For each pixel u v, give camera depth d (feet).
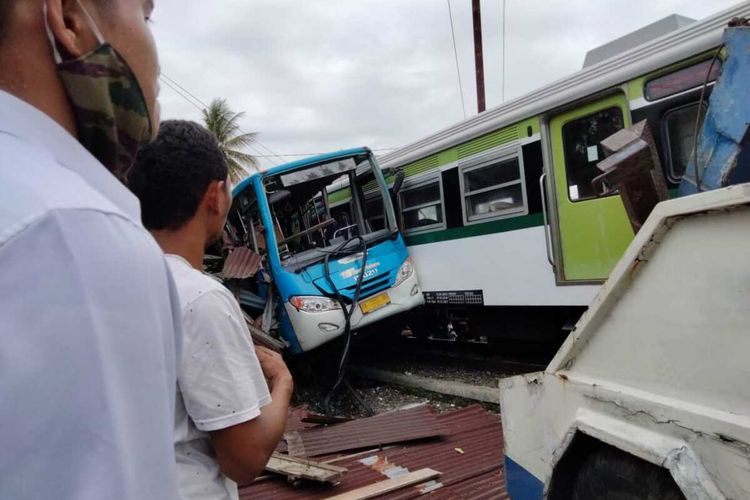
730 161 7.00
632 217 8.29
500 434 14.62
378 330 25.52
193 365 4.09
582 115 18.37
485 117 21.72
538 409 7.08
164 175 4.63
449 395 20.88
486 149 21.79
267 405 4.62
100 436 1.84
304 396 23.82
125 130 2.73
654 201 8.09
